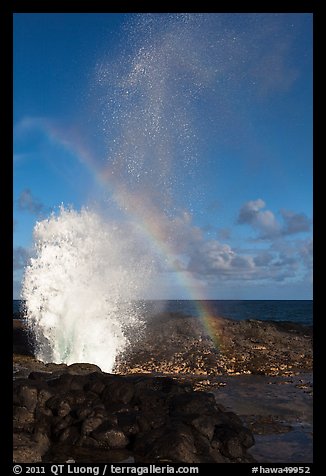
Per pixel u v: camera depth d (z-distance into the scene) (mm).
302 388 18797
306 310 84312
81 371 17172
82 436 11523
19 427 12102
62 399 12570
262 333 32594
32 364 20047
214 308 80375
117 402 13180
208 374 21828
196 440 11281
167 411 12727
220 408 13688
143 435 11398
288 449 11766
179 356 25969
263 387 19031
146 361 24641
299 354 26984
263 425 13539
